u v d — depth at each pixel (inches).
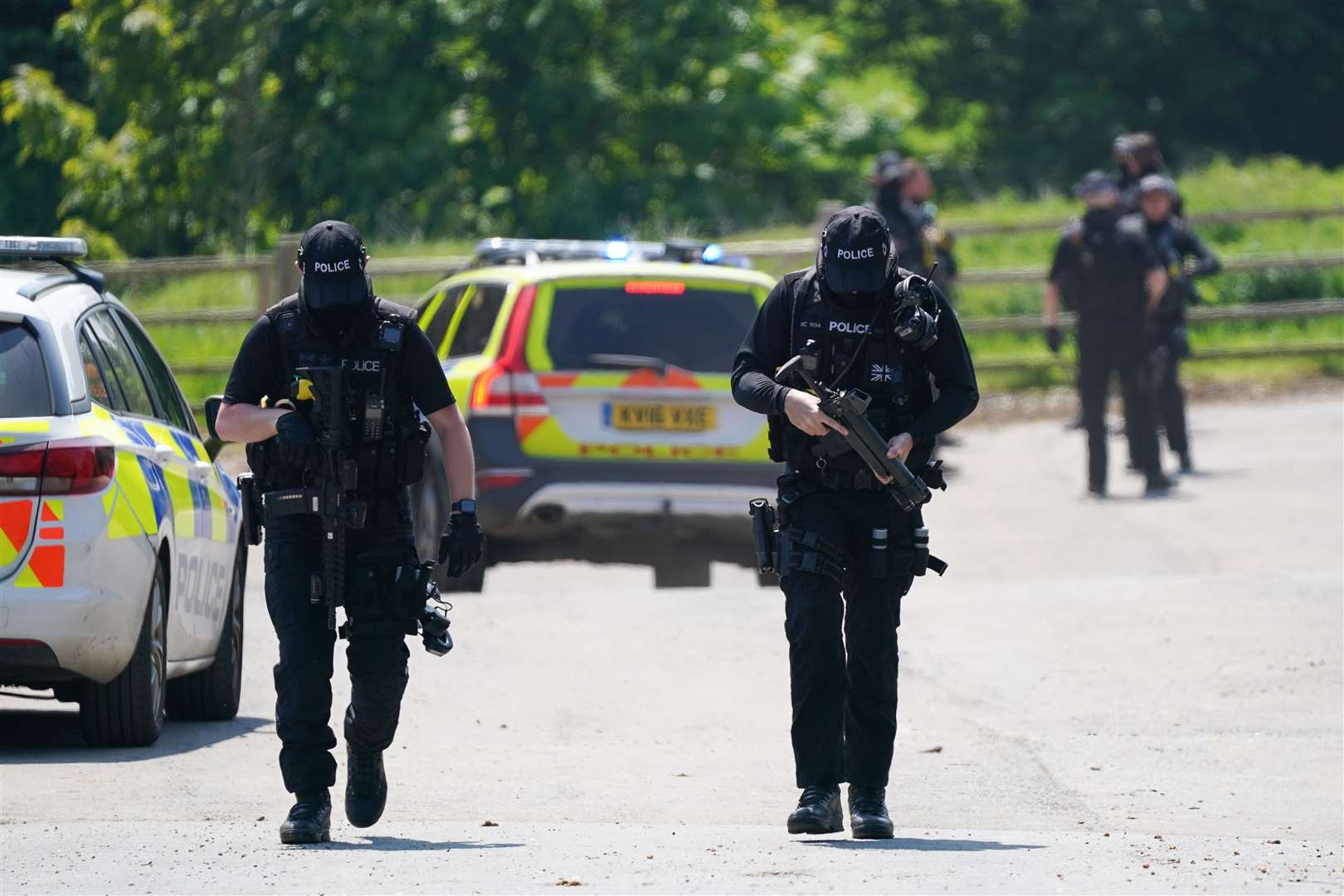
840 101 5905.5
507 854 876.6
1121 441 3016.7
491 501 1814.7
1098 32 6289.4
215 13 4670.3
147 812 1011.9
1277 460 2691.9
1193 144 6318.9
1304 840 981.8
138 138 4638.3
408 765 1167.0
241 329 3548.2
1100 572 2025.1
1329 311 3599.9
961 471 2753.4
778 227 5032.0
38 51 5241.1
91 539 1137.4
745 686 1427.2
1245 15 6264.8
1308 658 1471.5
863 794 933.2
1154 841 938.7
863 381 914.7
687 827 969.5
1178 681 1427.2
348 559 898.1
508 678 1451.8
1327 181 4303.6
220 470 1390.3
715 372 1856.5
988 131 6309.1
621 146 5310.0
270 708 1419.8
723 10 5236.2
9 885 802.8
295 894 780.6
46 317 1169.4
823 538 910.4
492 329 1866.4
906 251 2721.5
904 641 1595.7
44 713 1390.3
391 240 4845.0
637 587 2290.8
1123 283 2459.4
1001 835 952.3
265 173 4881.9
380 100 5014.8
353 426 888.3
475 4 5078.7
